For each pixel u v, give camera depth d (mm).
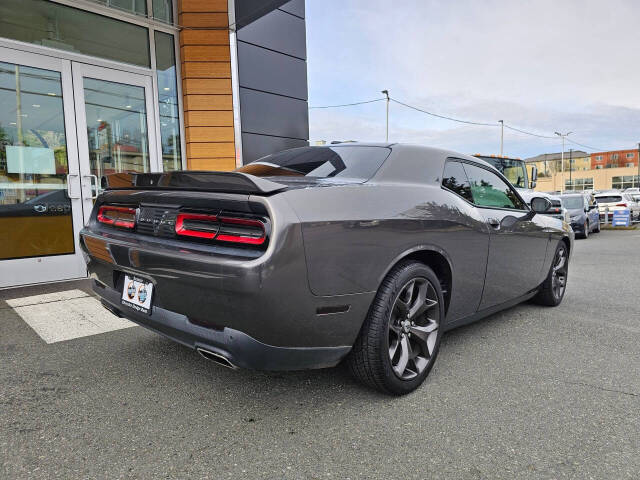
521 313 3941
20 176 4777
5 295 4340
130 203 2352
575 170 84750
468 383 2449
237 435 1910
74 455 1750
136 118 5719
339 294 1908
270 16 6617
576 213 12445
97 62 5312
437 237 2398
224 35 6109
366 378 2203
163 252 1952
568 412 2133
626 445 1854
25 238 4797
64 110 5082
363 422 2025
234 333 1792
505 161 11062
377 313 2096
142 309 2162
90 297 4262
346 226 1923
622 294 4750
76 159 5180
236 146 6273
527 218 3420
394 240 2127
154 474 1641
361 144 2719
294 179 2207
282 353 1845
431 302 2402
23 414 2064
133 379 2453
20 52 4758
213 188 1911
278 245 1705
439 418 2066
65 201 5090
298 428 1970
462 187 2854
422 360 2406
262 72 6570
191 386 2375
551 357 2854
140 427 1966
